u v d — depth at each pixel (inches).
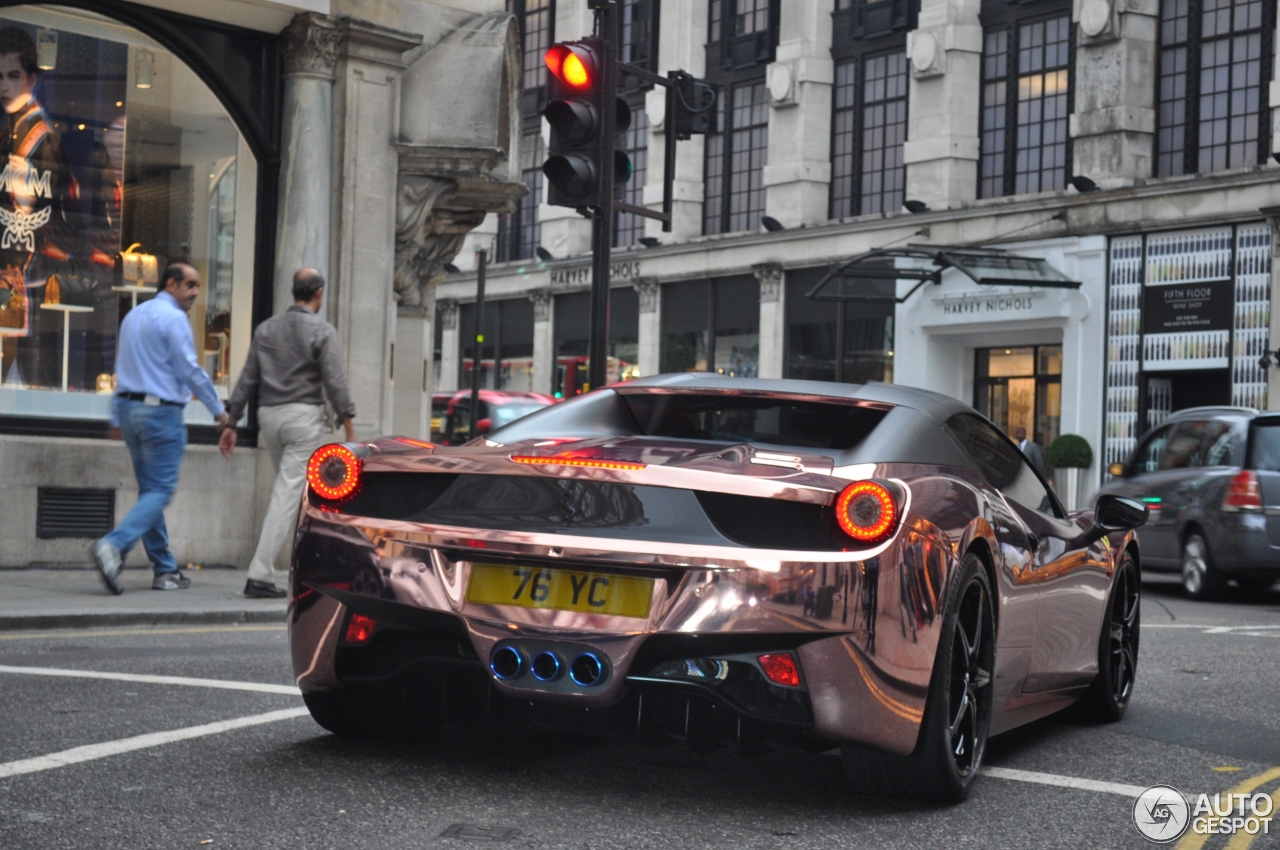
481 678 149.0
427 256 528.4
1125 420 998.4
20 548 386.0
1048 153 1067.3
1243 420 498.9
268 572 341.7
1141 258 992.2
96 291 413.1
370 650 152.3
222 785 147.9
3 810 135.0
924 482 154.5
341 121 443.2
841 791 158.4
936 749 147.5
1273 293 922.7
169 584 347.6
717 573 136.6
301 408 342.0
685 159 1312.7
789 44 1216.8
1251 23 959.6
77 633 279.0
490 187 510.3
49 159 404.8
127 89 418.6
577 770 161.6
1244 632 367.6
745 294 1257.4
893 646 139.3
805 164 1203.9
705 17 1312.7
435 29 476.4
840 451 159.3
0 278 394.6
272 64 440.1
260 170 440.5
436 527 146.4
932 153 1111.0
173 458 334.0
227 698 201.0
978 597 157.3
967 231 1084.5
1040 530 186.9
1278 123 933.2
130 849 123.2
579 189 336.8
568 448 153.9
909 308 1123.9
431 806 142.0
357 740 172.6
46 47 403.5
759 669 136.6
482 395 867.4
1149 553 530.3
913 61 1123.3
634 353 1358.3
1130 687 229.3
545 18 1483.8
